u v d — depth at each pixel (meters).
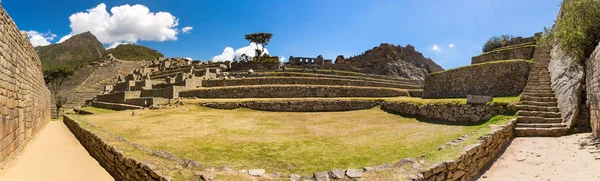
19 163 8.35
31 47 12.14
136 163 6.39
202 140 10.94
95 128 11.86
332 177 5.46
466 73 19.80
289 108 21.08
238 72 45.53
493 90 17.91
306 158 8.29
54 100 45.22
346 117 17.61
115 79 59.66
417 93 28.84
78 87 54.69
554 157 8.05
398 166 5.95
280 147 9.73
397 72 54.78
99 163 8.77
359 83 35.66
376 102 20.19
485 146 8.11
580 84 10.94
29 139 11.47
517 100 13.38
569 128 10.48
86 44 172.00
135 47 144.12
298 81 34.38
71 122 16.23
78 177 7.50
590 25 11.24
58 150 10.46
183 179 5.33
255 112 20.39
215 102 22.00
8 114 8.07
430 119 15.14
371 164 7.50
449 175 6.14
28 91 11.30
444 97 21.27
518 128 11.06
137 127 14.15
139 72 55.44
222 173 5.67
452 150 7.07
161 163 6.25
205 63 62.81
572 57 12.23
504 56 22.88
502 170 7.59
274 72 44.44
